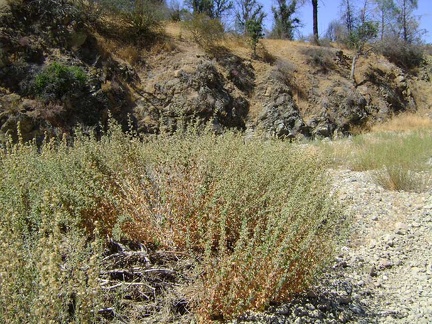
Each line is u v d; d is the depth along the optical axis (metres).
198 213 3.34
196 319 2.70
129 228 3.43
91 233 3.41
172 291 2.93
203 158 3.97
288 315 2.94
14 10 15.36
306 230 3.14
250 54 21.14
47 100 13.88
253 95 19.59
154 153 4.14
